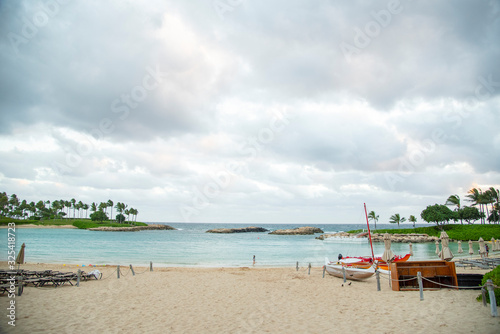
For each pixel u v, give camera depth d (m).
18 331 8.67
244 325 9.47
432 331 8.43
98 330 8.94
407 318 9.79
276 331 8.85
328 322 9.67
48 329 8.92
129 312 11.03
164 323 9.70
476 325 8.74
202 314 10.82
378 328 8.90
